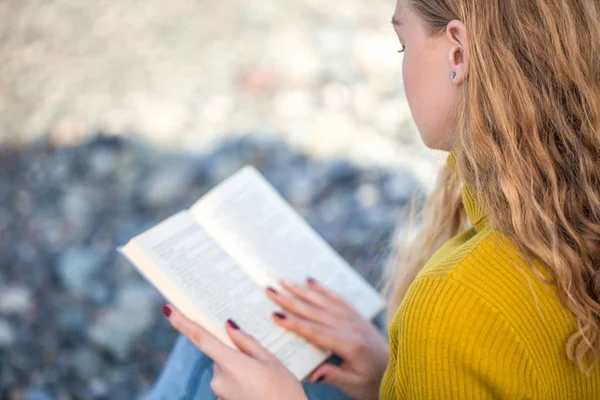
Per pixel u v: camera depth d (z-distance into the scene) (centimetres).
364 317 150
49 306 272
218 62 411
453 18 104
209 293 136
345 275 156
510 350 96
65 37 445
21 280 284
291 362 137
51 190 325
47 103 384
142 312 267
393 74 393
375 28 438
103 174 330
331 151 333
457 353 95
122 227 304
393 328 105
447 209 145
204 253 140
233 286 139
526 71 100
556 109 99
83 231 303
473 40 101
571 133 99
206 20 457
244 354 127
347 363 142
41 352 255
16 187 329
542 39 99
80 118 369
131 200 316
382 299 157
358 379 141
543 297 97
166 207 312
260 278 147
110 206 314
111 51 429
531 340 96
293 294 145
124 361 252
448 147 114
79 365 250
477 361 95
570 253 97
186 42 435
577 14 99
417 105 113
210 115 365
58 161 340
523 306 96
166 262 136
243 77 396
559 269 96
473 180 104
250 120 359
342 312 145
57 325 264
